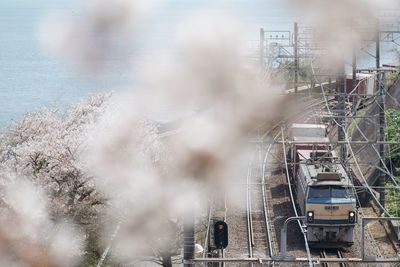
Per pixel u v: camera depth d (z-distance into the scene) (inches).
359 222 3166.8
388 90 4909.0
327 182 2925.7
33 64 5329.7
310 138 3634.4
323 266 2613.2
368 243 2910.9
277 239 2984.7
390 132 3873.0
